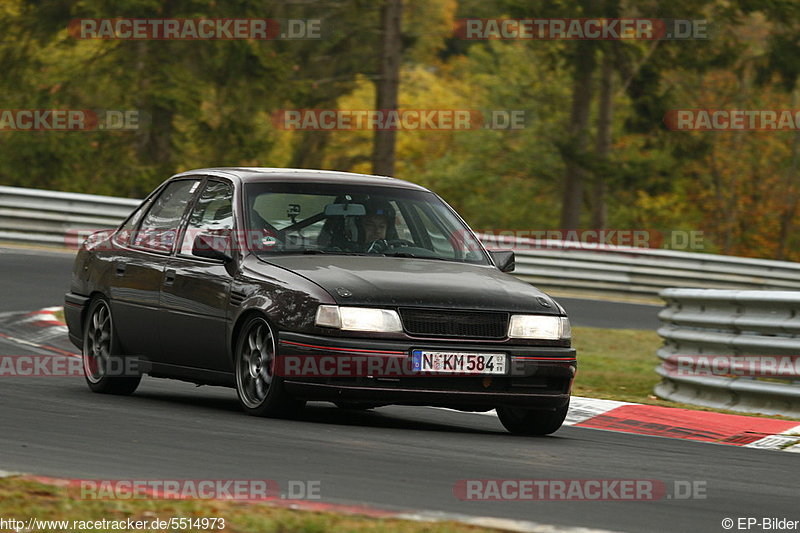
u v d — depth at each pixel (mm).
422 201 28016
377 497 16547
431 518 14836
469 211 138000
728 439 27156
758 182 152250
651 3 106500
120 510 14547
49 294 49469
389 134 74000
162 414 24547
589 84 110500
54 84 110312
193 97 102562
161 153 109938
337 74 101562
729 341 33031
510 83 133125
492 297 24500
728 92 142125
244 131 105750
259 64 102188
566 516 16109
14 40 108562
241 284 25219
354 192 27406
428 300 23875
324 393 23375
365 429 23797
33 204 64625
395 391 23406
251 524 14031
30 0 106938
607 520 16031
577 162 110000
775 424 27891
